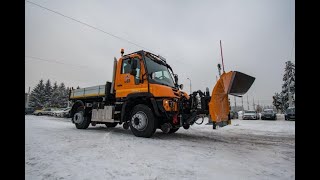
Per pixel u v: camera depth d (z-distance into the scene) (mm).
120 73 7633
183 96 6754
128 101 7035
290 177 2873
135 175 2816
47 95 62125
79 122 9258
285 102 42250
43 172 2861
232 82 6059
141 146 4949
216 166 3346
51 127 9914
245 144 5750
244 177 2840
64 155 3844
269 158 4012
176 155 4070
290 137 7633
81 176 2736
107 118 7895
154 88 6414
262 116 26578
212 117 5766
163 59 8039
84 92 9414
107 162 3424
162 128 6348
